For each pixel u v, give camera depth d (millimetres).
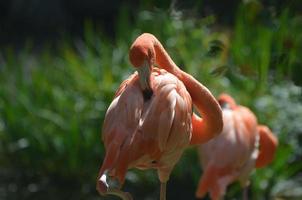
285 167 9789
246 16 6848
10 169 10906
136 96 4332
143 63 4270
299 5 6582
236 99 10508
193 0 6473
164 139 4305
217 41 6871
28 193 10375
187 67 10984
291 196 9680
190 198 9812
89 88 11078
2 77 12141
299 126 10312
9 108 10977
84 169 10469
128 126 4277
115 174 4254
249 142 7711
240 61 10352
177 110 4367
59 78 11672
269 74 10305
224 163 7504
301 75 6363
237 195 9617
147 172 10117
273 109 10477
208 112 4762
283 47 7082
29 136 10734
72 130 10344
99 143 10406
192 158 9867
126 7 13023
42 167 10711
